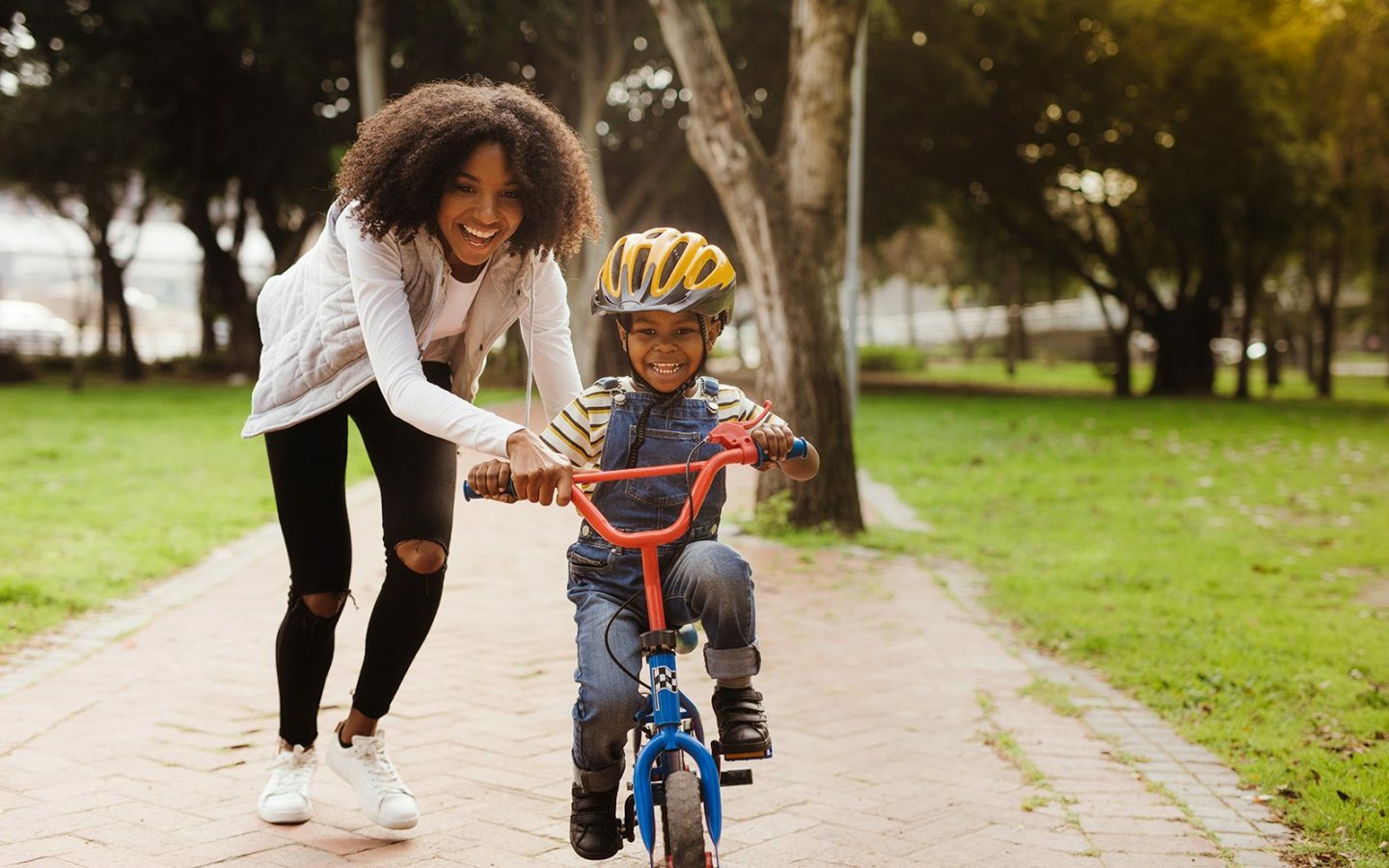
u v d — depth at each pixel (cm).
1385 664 561
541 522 956
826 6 890
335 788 380
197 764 396
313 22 2052
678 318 268
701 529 278
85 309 2295
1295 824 367
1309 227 2842
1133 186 3000
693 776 240
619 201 2577
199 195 2631
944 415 2086
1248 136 2664
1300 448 1628
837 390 920
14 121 2231
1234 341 5388
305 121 2520
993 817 370
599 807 271
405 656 333
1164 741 453
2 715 439
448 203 290
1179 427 1920
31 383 2522
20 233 5441
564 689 502
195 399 2077
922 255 4622
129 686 485
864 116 2539
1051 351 5328
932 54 2414
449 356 339
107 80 2275
